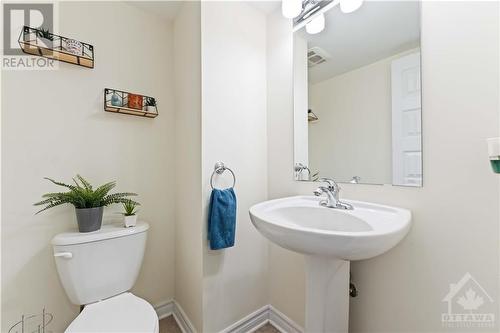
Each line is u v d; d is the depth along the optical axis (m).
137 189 1.41
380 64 0.97
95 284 1.02
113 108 1.27
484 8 0.70
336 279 0.90
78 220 1.06
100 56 1.28
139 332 0.81
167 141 1.54
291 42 1.32
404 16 0.90
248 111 1.37
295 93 1.31
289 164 1.34
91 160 1.24
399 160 0.90
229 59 1.28
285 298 1.35
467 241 0.74
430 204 0.81
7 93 1.03
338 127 1.12
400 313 0.90
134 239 1.14
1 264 1.01
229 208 1.18
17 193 1.05
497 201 0.68
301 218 1.04
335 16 1.14
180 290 1.44
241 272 1.32
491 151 0.60
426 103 0.83
